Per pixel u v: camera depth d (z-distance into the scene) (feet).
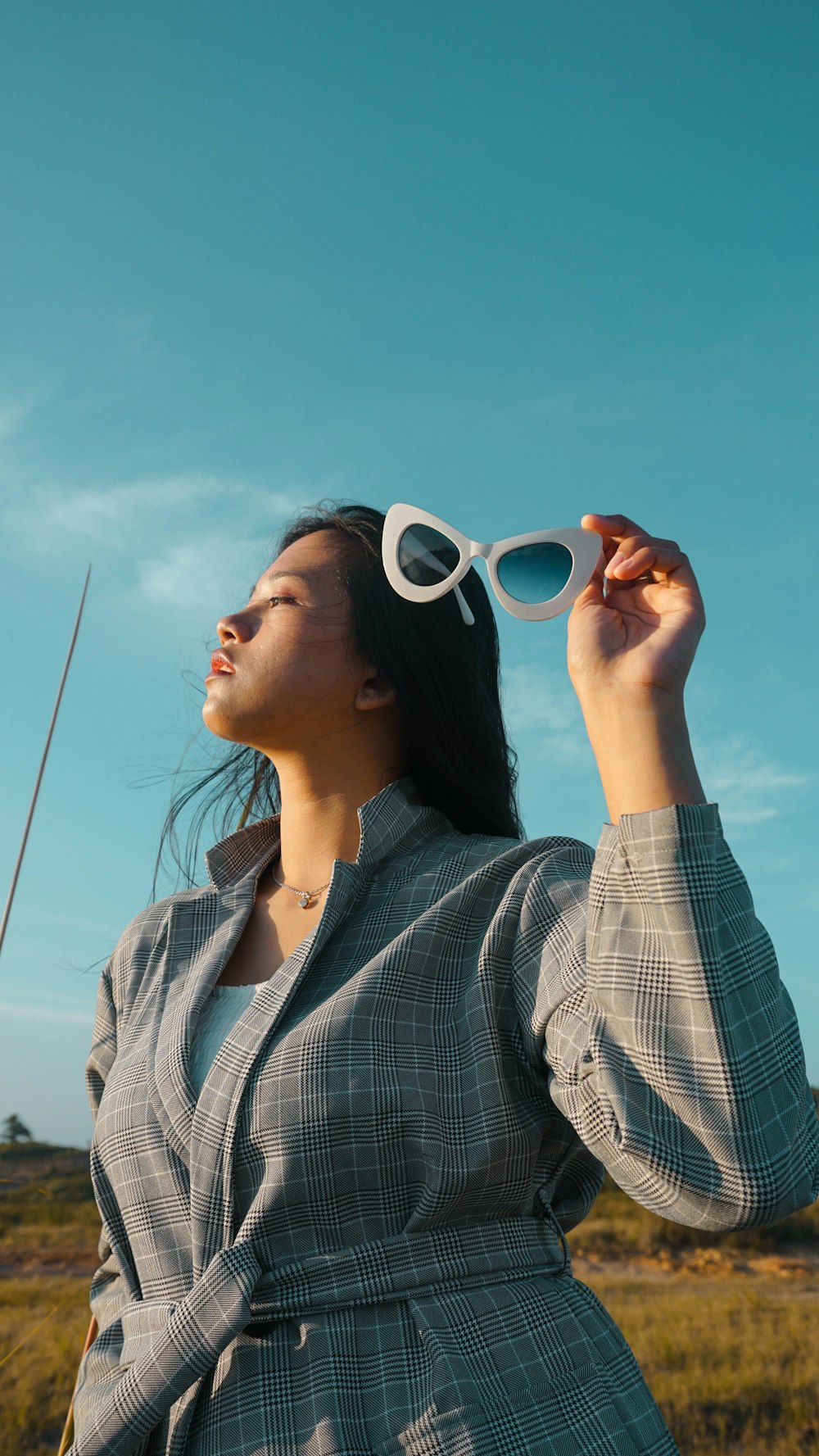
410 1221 3.92
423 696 5.63
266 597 5.66
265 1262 3.89
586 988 3.75
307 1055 4.06
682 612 4.05
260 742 5.55
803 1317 38.91
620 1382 4.01
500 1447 3.52
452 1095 4.14
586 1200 4.77
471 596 6.11
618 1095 3.41
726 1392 29.48
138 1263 4.43
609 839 3.73
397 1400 3.60
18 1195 32.07
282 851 5.68
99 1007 5.95
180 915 5.58
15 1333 26.27
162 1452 3.84
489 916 4.60
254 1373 3.72
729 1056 3.29
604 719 3.89
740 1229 3.26
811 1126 3.42
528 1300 4.00
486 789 5.77
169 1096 4.42
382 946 4.62
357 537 5.78
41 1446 20.02
